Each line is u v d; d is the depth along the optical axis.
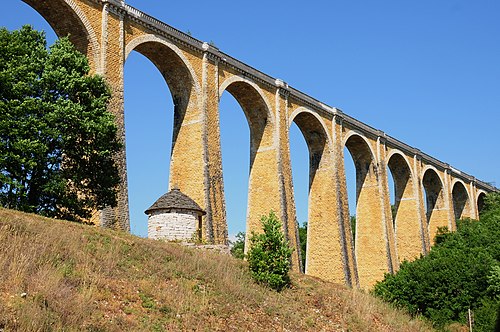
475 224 61.28
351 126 60.53
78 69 31.09
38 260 19.59
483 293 35.09
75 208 29.77
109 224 32.84
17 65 29.20
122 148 35.28
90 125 29.36
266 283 27.81
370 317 28.27
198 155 41.84
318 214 55.84
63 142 28.89
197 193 41.19
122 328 17.75
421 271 37.22
